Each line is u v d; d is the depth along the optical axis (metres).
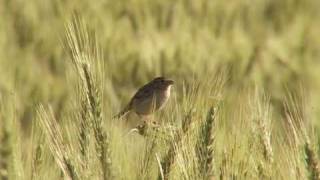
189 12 33.09
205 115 12.18
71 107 12.07
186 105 12.27
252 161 12.27
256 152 12.34
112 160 11.73
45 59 28.64
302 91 12.45
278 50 32.50
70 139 11.81
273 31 34.56
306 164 10.84
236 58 30.44
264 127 12.58
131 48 29.64
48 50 28.81
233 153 12.19
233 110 13.04
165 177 11.88
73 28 11.79
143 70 29.14
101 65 11.77
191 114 12.17
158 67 29.20
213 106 11.75
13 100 11.52
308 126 11.65
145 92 18.70
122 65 29.12
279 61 31.83
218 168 12.08
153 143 12.39
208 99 12.30
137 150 12.52
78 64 11.67
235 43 31.62
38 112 12.48
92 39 11.80
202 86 12.41
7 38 29.84
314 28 35.59
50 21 30.41
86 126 11.66
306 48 33.66
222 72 12.72
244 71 29.84
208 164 11.61
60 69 27.97
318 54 33.38
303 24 35.69
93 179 11.60
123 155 12.46
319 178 10.77
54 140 11.83
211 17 33.31
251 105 12.84
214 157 11.98
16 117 11.45
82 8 30.95
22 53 28.80
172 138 12.09
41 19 30.53
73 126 11.84
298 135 11.50
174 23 31.78
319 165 10.80
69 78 12.46
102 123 11.66
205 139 11.60
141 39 30.23
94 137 11.66
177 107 12.32
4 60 27.53
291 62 31.89
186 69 28.56
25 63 27.84
